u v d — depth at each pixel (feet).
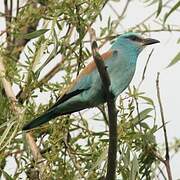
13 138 37.73
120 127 36.78
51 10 39.65
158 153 36.58
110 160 32.94
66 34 39.78
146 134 36.68
